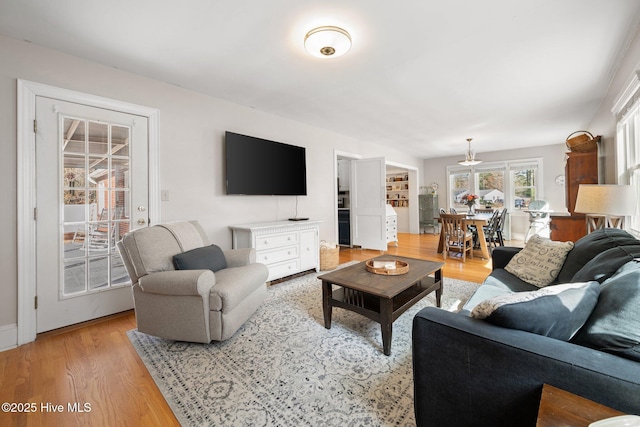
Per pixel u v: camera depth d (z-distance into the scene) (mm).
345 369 1666
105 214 2443
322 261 4098
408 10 1759
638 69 1959
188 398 1437
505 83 2887
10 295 1997
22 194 2033
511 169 6664
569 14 1814
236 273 2219
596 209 2215
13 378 1613
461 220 4520
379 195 5215
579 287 1094
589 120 4203
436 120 4191
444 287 3129
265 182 3621
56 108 2186
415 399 1139
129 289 2588
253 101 3344
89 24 1868
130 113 2559
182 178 2906
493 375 920
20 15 1764
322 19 1840
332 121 4227
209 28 1927
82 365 1740
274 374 1624
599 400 736
